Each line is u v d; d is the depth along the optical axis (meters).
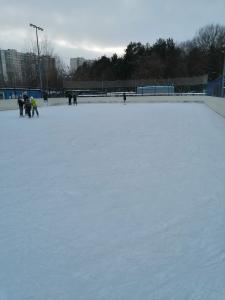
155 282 2.28
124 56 54.53
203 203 3.73
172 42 55.34
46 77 37.31
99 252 2.70
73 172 5.26
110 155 6.46
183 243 2.81
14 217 3.48
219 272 2.38
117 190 4.27
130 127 10.98
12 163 6.06
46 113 18.56
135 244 2.81
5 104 21.58
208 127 10.59
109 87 40.50
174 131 9.74
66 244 2.85
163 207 3.63
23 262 2.59
